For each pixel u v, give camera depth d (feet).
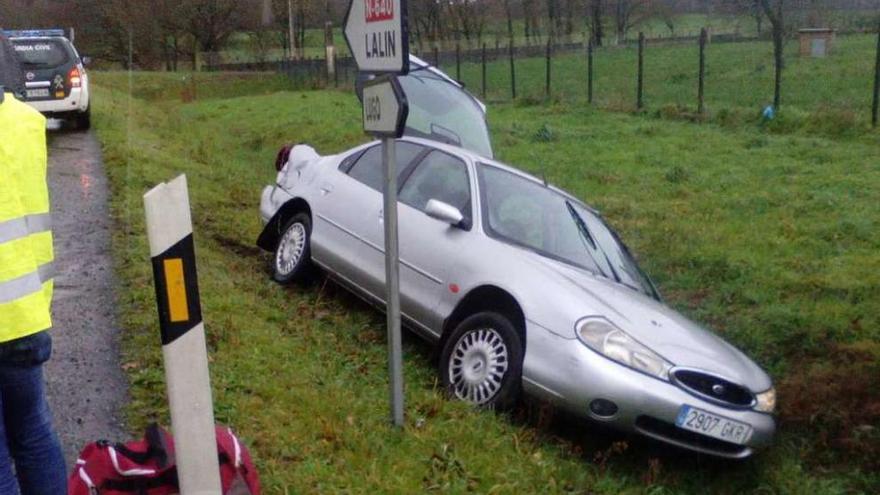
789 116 58.90
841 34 120.47
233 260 29.71
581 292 20.85
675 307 30.25
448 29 178.50
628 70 103.19
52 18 52.44
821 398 23.56
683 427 19.54
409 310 23.36
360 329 24.94
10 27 52.49
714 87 82.99
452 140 32.04
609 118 67.46
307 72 120.47
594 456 20.45
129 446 12.58
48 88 49.85
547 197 25.04
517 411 20.51
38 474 11.23
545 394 19.77
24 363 10.63
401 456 16.76
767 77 86.48
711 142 56.03
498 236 22.86
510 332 20.59
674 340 20.57
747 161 49.88
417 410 19.22
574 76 102.17
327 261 26.18
